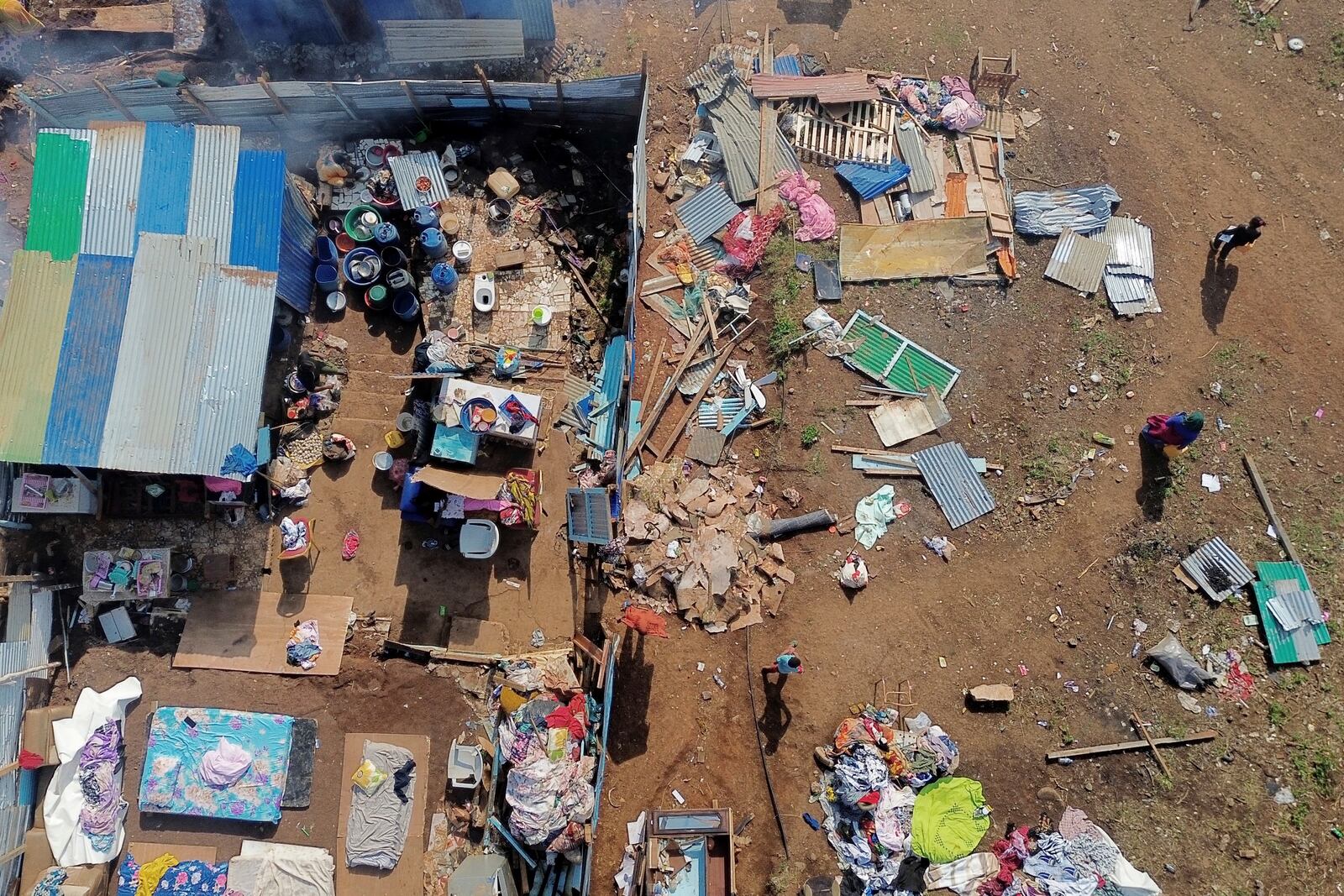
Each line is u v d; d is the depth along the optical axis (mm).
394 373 13734
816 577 13109
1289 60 14750
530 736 11953
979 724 12711
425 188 13969
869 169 14172
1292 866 12102
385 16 13875
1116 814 12359
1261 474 13344
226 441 11664
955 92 14531
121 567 12586
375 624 12922
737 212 14086
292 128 13930
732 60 14477
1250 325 13859
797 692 12773
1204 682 12617
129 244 11836
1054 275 13906
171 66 14711
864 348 13727
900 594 13086
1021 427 13555
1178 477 13328
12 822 11938
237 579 12953
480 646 12922
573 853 11695
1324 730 12484
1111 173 14422
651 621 12273
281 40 14570
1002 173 14219
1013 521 13289
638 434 13484
